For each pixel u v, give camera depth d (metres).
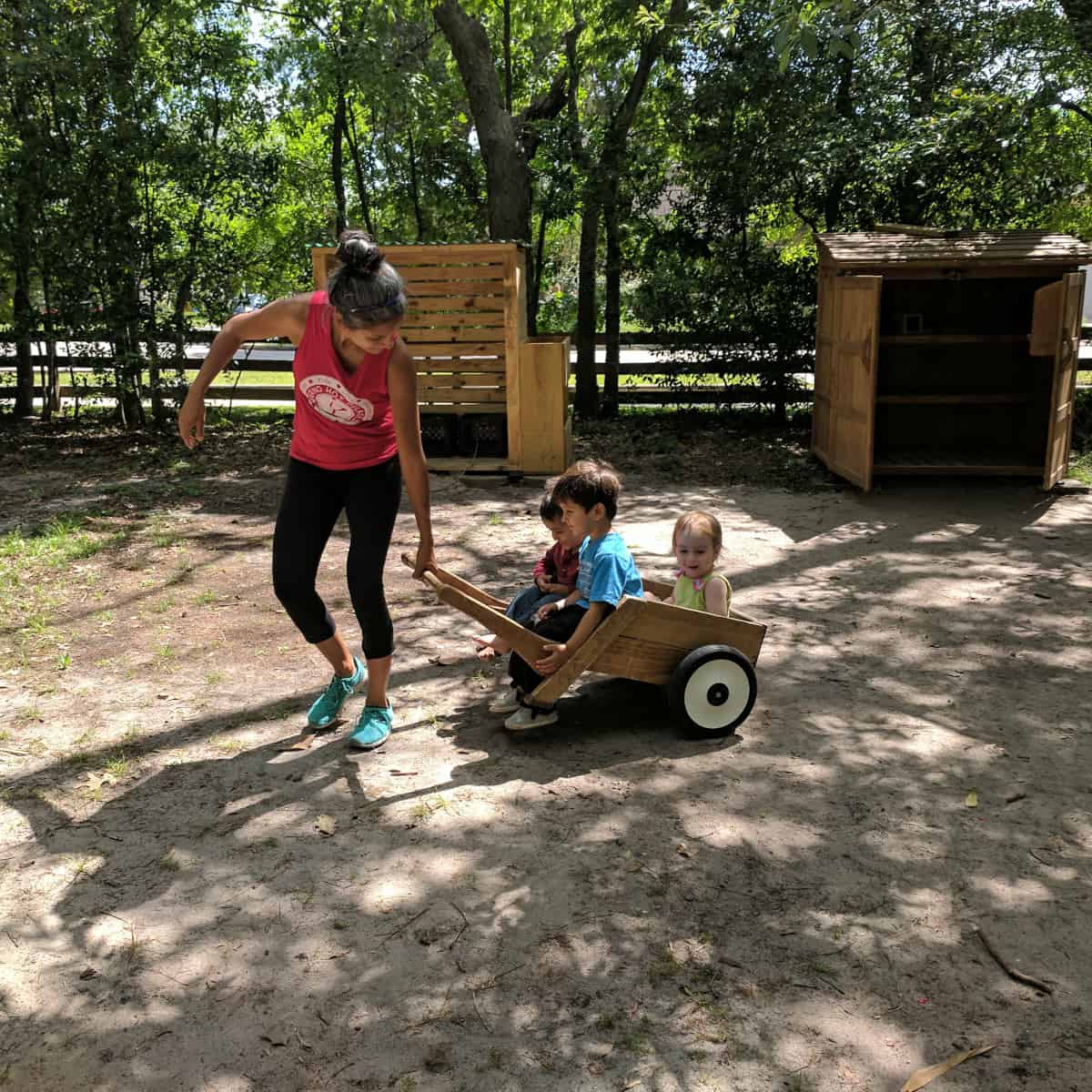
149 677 4.88
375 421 3.77
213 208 13.15
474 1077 2.36
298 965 2.77
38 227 12.16
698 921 2.94
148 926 2.94
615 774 3.86
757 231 13.28
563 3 14.33
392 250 9.68
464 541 7.58
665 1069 2.38
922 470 9.20
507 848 3.33
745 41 11.84
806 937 2.86
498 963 2.76
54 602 6.03
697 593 4.41
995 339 9.19
